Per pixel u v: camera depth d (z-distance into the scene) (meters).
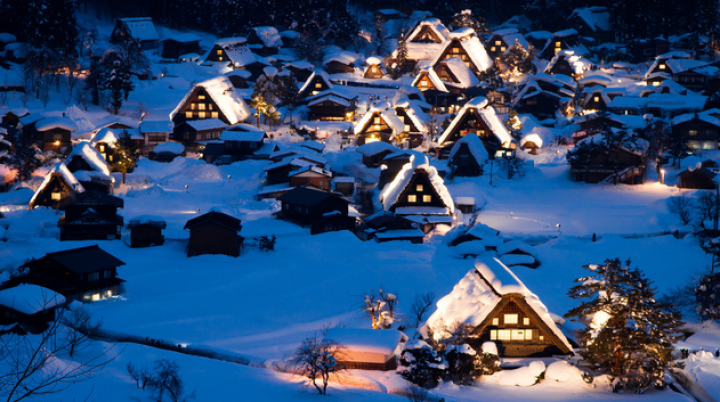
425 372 31.83
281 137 100.62
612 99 109.62
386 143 88.31
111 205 60.56
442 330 34.38
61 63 112.88
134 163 81.94
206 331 39.47
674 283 47.88
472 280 36.69
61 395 27.33
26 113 97.69
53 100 106.88
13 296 36.19
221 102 103.56
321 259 55.66
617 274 33.47
